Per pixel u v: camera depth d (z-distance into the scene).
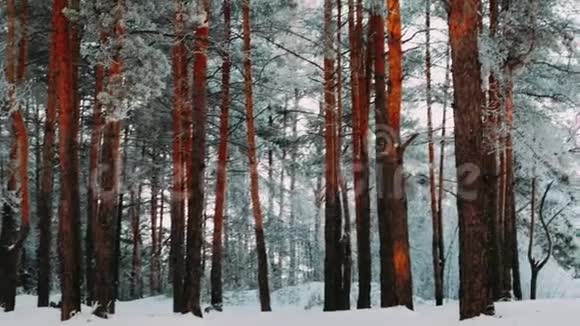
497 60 14.94
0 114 17.59
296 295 26.02
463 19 9.73
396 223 13.16
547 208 28.08
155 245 36.31
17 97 16.00
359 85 17.14
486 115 15.25
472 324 9.09
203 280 29.31
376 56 14.40
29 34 17.83
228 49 17.16
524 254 29.42
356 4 17.31
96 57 13.26
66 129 13.23
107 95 13.07
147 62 13.78
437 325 9.80
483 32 16.03
